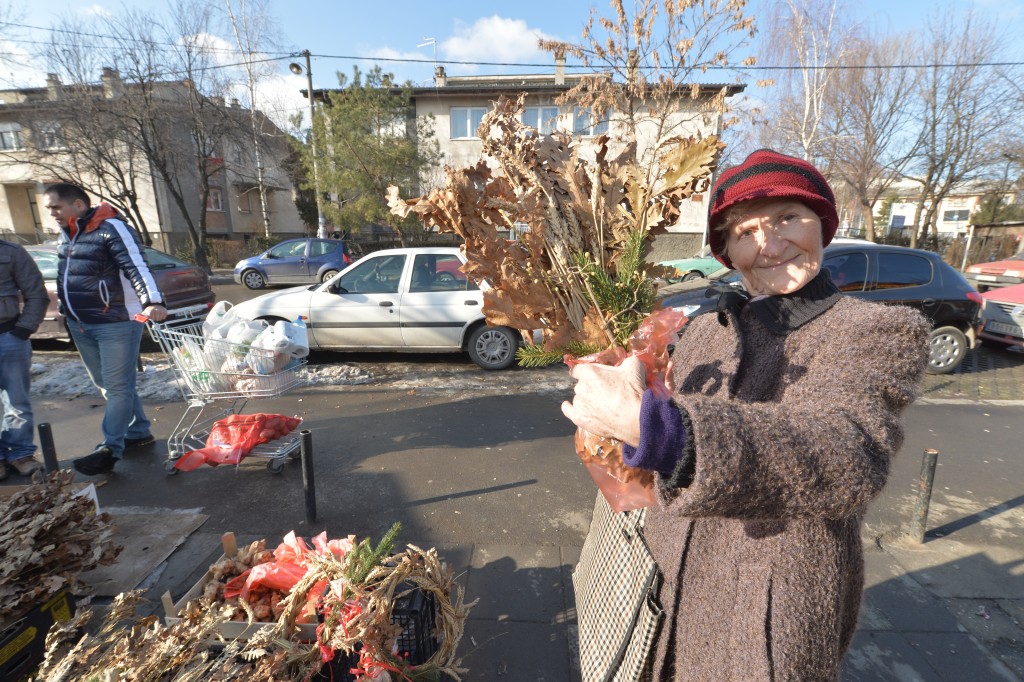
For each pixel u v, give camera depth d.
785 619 0.93
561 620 2.41
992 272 10.02
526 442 4.43
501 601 2.54
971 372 6.85
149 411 5.12
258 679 1.47
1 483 3.65
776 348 1.03
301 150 17.77
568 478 3.79
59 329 7.39
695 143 1.19
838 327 0.96
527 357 1.27
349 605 1.71
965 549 2.97
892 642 2.29
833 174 20.03
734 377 1.05
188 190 24.66
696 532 1.12
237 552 2.33
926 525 3.19
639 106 12.70
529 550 2.94
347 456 4.15
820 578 0.95
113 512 3.32
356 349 6.64
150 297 3.59
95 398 5.45
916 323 0.90
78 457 4.12
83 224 3.54
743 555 1.02
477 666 2.16
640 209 1.26
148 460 4.05
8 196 24.41
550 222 1.29
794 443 0.77
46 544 2.05
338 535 3.10
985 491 3.66
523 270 1.30
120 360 3.74
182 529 3.12
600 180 1.36
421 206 1.35
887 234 26.66
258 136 20.47
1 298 3.51
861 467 0.77
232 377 3.76
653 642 1.17
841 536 0.98
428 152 17.89
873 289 6.19
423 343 6.57
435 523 3.21
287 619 1.70
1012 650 2.26
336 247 15.38
